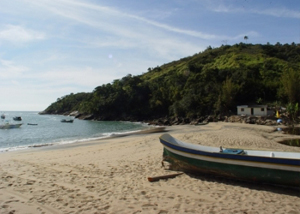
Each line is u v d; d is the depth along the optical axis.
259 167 7.60
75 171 10.24
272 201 6.50
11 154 16.92
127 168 10.51
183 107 59.31
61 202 6.58
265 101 55.44
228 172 8.23
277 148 16.02
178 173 9.36
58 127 49.84
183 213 5.76
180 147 9.28
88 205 6.32
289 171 7.14
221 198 6.74
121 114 77.75
